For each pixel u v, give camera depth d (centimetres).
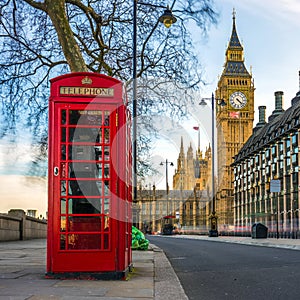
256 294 675
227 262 1267
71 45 1435
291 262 1232
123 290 644
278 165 6266
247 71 15525
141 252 1677
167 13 1684
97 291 623
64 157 771
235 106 15188
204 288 746
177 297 607
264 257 1455
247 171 8119
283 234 5850
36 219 3142
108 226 766
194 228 10669
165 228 8444
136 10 1866
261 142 7250
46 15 1747
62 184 766
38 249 1694
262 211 7006
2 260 1159
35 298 550
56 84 777
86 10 1653
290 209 5712
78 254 754
